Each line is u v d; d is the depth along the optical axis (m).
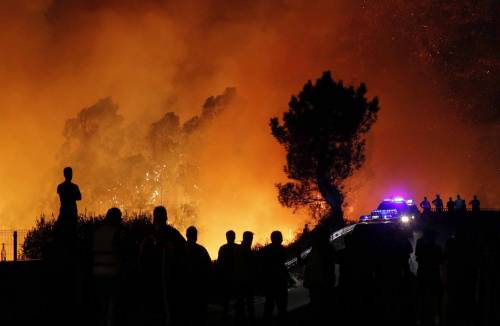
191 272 14.17
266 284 15.25
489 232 16.30
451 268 16.03
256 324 16.38
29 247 25.03
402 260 16.02
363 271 16.42
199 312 14.36
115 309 13.41
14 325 14.94
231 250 15.78
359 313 16.33
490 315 15.77
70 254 15.98
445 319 16.06
